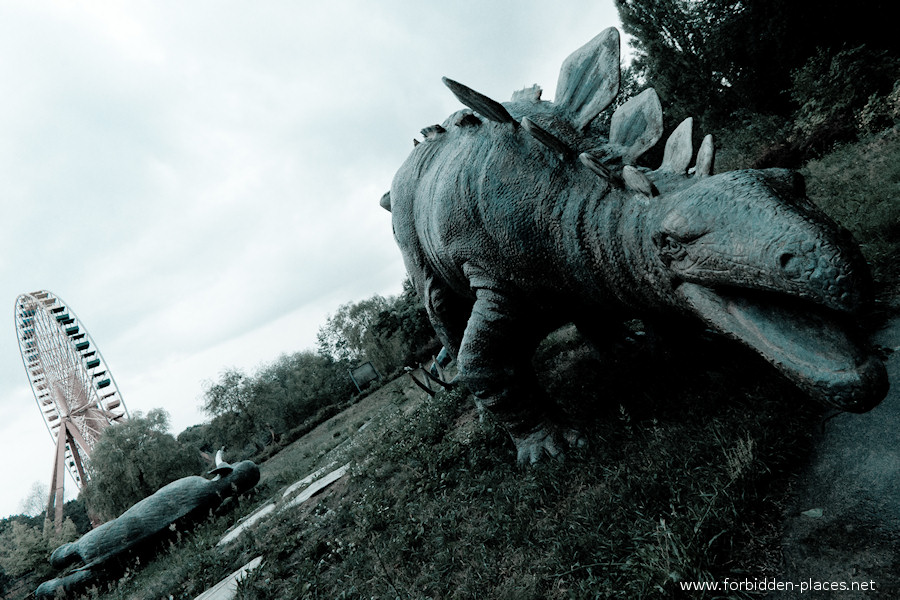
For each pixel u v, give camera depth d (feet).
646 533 7.61
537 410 12.62
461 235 11.66
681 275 7.07
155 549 30.53
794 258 5.35
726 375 10.71
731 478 7.66
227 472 35.14
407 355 100.53
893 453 7.13
